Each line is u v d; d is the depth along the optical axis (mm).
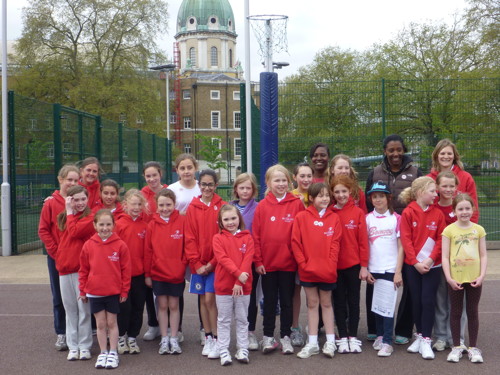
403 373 4539
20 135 11297
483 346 5238
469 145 11344
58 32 32094
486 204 11602
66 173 5410
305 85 10992
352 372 4586
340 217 5223
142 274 5371
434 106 11195
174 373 4668
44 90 32406
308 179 5598
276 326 6207
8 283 8719
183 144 65625
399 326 5445
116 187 5637
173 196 5344
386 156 5871
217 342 5078
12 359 5105
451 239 4953
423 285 5074
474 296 4871
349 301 5219
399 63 28312
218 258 4949
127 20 32625
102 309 4961
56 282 5398
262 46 10898
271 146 9516
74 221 5094
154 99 33062
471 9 26031
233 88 66500
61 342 5383
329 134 10984
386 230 5215
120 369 4797
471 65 26750
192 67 74750
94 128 13055
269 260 5199
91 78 31422
